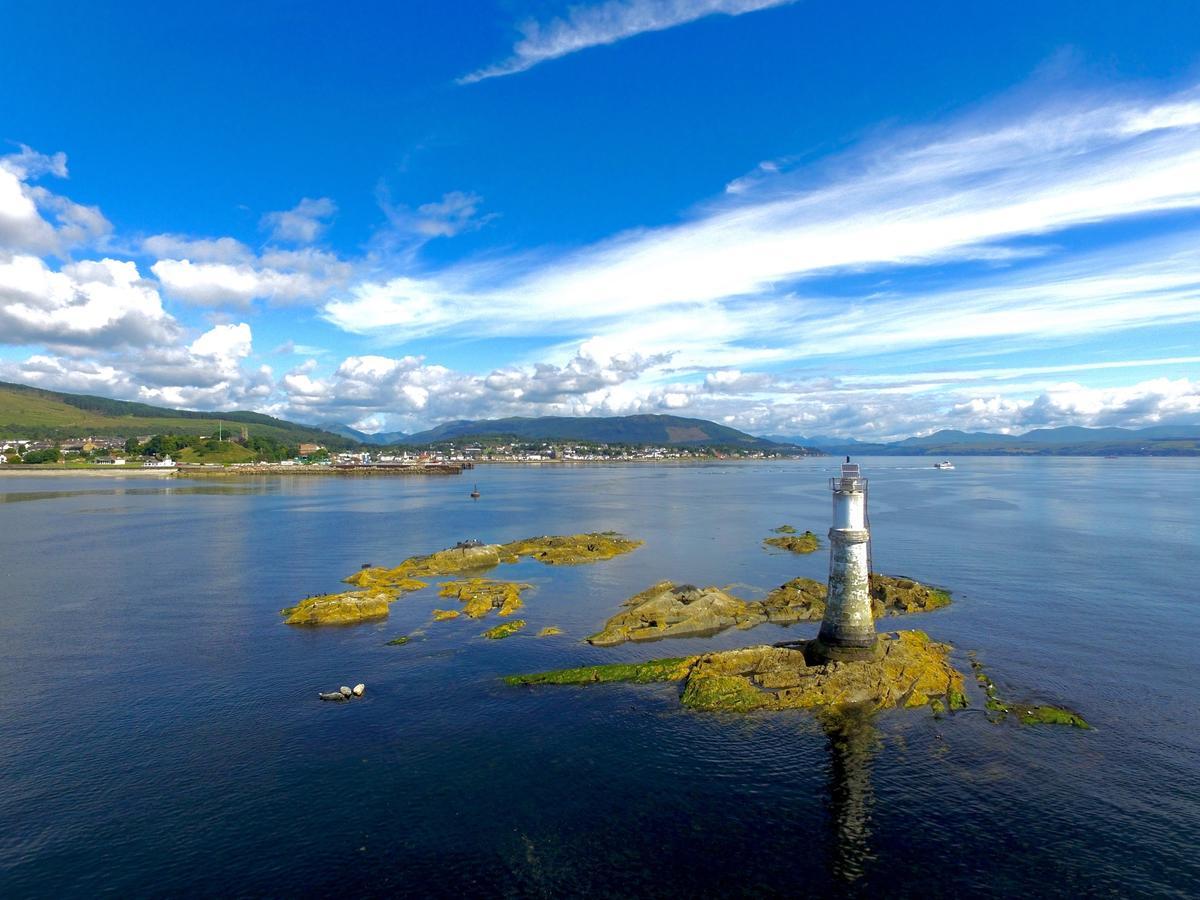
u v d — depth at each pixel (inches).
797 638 1824.6
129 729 1269.7
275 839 945.5
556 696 1411.2
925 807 1025.5
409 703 1382.9
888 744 1208.8
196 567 2839.6
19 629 1907.0
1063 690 1425.9
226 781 1088.8
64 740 1224.8
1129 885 861.2
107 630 1897.1
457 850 925.2
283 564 2920.8
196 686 1476.4
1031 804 1029.8
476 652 1699.1
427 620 1999.3
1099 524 4028.1
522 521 4645.7
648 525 4370.1
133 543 3538.4
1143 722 1280.8
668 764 1147.3
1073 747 1191.6
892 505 5369.1
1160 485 7760.8
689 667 1526.8
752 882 872.3
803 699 1364.4
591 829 973.2
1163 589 2292.1
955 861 910.4
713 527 4252.0
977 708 1342.3
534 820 993.5
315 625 1939.0
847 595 1539.1
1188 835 953.5
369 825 977.5
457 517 4911.4
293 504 5969.5
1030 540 3400.6
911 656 1517.0
